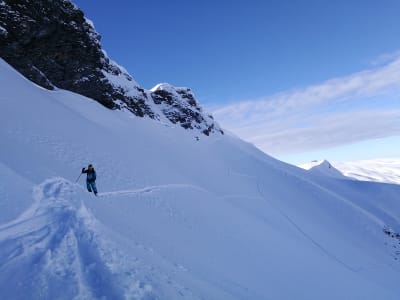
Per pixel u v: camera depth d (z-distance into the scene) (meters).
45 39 42.00
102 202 15.35
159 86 89.31
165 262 10.23
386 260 46.09
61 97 42.75
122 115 58.81
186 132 80.62
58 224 8.64
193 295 7.95
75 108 42.81
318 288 18.58
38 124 25.33
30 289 5.26
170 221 19.55
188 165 54.47
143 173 30.98
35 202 9.89
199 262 13.25
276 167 82.38
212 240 19.31
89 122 39.16
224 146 86.81
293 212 51.06
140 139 51.66
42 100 32.81
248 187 58.03
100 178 22.59
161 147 55.56
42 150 20.64
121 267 7.15
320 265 25.30
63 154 22.80
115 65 67.06
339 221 59.28
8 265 5.83
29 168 14.03
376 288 26.25
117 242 9.09
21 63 38.66
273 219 41.38
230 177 61.09
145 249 10.47
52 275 5.88
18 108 25.53
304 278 19.45
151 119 71.12
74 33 47.38
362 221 62.91
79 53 49.19
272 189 63.22
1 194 9.13
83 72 50.62
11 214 8.27
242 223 28.42
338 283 21.91
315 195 69.44
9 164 12.95
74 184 15.58
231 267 15.25
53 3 42.97
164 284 7.50
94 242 8.00
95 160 25.98
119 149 35.28
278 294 14.32
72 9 47.12
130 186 24.41
